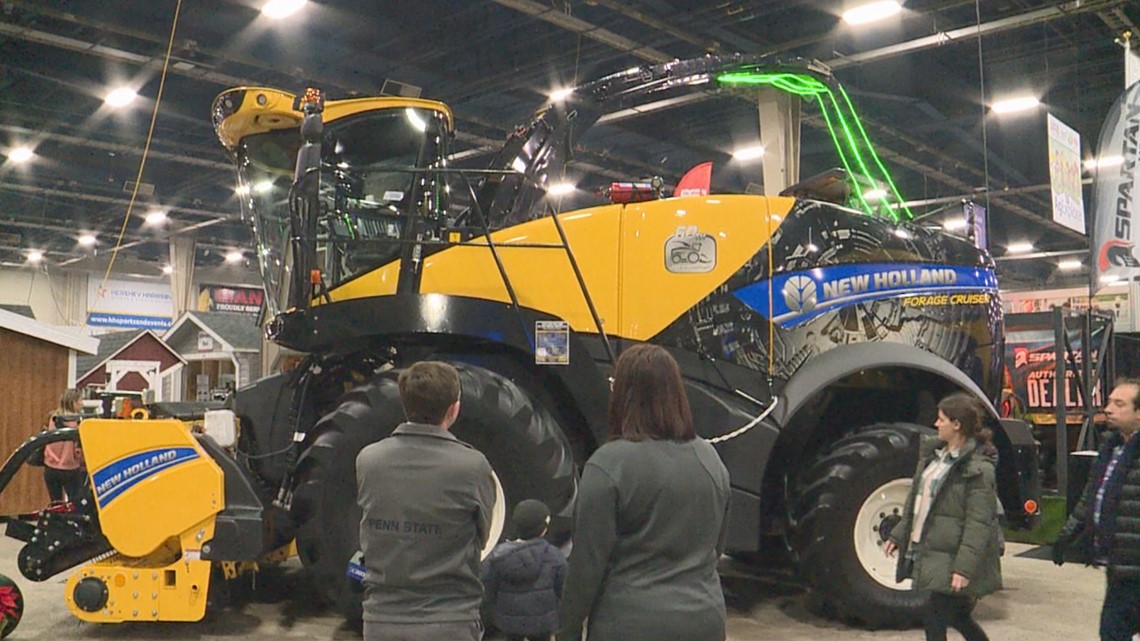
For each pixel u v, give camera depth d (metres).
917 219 6.34
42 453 5.87
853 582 4.89
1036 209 21.05
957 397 3.62
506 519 4.63
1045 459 10.30
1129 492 3.45
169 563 4.77
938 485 3.56
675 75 6.25
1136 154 8.50
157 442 4.63
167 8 11.39
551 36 12.50
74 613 4.62
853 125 15.03
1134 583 3.43
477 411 4.59
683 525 2.19
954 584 3.45
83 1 11.05
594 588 2.15
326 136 5.23
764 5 11.34
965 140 16.81
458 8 11.91
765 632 4.95
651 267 5.09
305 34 12.23
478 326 4.78
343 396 4.77
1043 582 6.44
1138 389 3.53
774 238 5.21
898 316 5.36
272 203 5.45
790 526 5.39
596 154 16.80
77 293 28.08
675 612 2.13
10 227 23.08
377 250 5.18
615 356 5.00
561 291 5.05
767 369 5.10
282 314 4.92
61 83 13.12
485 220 5.46
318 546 4.55
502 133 16.19
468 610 2.58
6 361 10.26
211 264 29.81
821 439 5.57
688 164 18.38
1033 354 11.05
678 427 2.27
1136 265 8.41
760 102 11.35
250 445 5.38
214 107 5.37
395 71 13.45
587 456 5.14
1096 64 13.74
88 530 4.86
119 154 17.33
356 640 4.70
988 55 13.83
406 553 2.54
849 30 12.11
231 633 4.84
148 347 13.96
